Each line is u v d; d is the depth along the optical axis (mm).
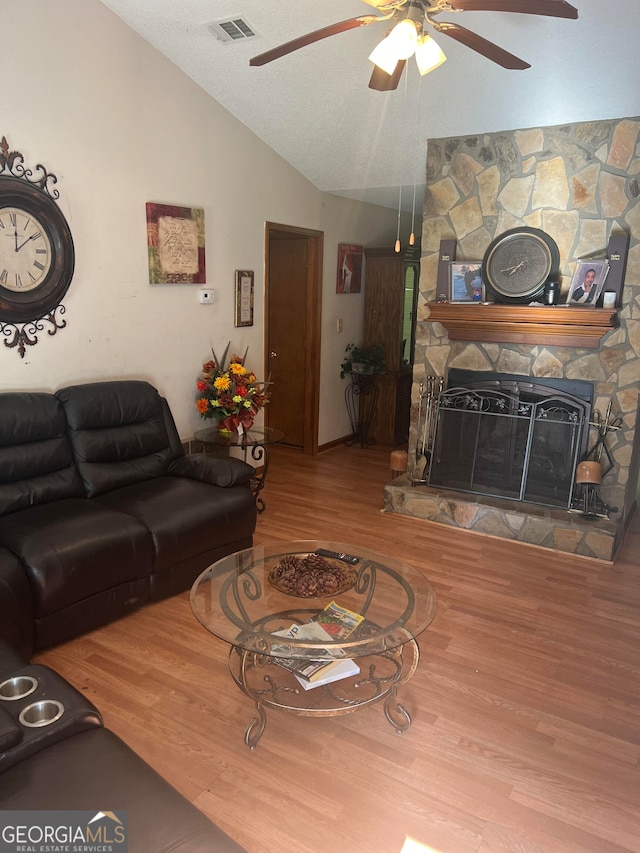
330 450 6152
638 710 2395
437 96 3693
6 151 2980
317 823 1841
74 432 3234
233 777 2008
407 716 2260
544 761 2119
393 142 4328
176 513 3088
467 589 3326
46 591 2502
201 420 4434
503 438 4137
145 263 3816
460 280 4184
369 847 1767
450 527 4180
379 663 2566
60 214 3254
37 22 3023
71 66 3213
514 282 3994
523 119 3762
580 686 2531
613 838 1822
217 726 2242
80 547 2631
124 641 2766
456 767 2080
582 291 3730
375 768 2066
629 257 3664
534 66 3260
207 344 4406
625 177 3609
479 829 1839
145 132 3680
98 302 3562
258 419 5070
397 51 2041
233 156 4363
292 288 5707
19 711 1534
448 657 2707
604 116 3588
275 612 2273
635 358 3734
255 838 1783
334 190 5375
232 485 3449
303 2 3062
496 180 4012
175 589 3139
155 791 1379
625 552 3850
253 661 2451
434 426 4449
